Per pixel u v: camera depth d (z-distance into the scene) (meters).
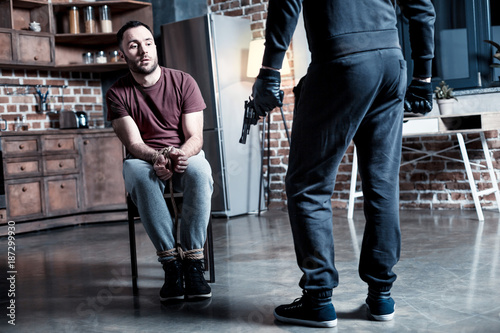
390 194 1.86
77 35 5.41
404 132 4.21
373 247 1.88
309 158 1.81
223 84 5.10
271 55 1.77
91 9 5.50
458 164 4.64
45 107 5.54
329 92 1.75
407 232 3.69
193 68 5.16
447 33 4.75
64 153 5.08
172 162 2.32
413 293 2.23
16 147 4.77
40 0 5.36
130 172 2.35
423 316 1.93
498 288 2.24
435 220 4.12
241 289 2.45
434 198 4.75
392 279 1.90
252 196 5.34
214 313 2.12
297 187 1.84
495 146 4.47
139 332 1.94
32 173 4.86
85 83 5.93
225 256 3.23
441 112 4.31
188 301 2.31
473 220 4.02
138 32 2.46
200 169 2.34
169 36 5.29
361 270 1.93
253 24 5.48
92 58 5.62
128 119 2.52
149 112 2.54
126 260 3.33
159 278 2.79
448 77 4.77
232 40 5.23
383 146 1.84
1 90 5.29
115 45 5.83
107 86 6.03
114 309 2.25
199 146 2.47
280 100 1.82
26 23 5.46
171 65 5.29
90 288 2.65
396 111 1.85
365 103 1.75
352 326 1.87
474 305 2.03
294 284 2.49
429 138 4.74
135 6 5.58
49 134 4.97
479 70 4.63
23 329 2.04
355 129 1.78
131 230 2.59
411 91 1.98
